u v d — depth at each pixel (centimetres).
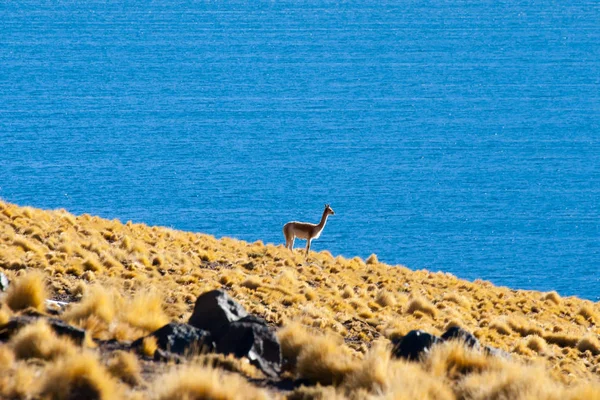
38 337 4819
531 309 14362
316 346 5528
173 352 5456
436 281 15550
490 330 11094
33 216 12825
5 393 4072
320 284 12694
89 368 4234
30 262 9475
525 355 9819
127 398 4297
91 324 5844
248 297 10025
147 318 6288
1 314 5369
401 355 6122
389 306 11969
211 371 4559
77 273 9569
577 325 13725
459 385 5303
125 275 10106
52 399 4106
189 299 9219
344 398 4591
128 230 14200
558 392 4981
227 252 14362
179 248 13388
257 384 5141
